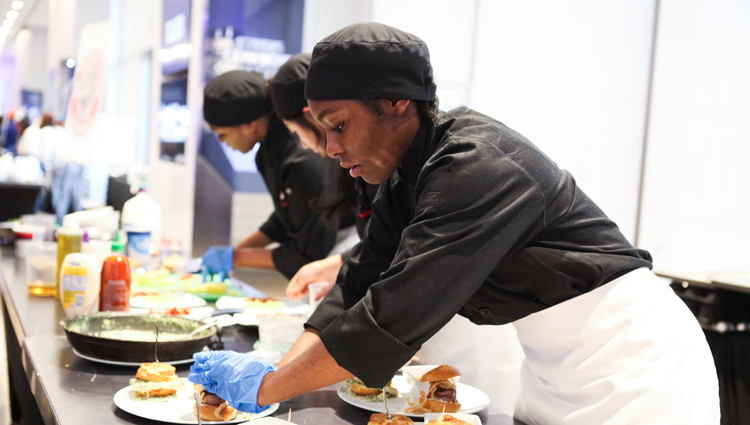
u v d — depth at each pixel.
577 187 1.20
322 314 1.36
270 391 1.07
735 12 3.70
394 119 1.09
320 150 2.02
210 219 4.94
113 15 9.43
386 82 1.03
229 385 1.08
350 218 2.34
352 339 1.00
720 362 2.88
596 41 3.65
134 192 3.77
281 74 1.94
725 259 3.82
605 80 3.67
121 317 1.59
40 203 5.24
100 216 2.93
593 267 1.15
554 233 1.14
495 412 1.33
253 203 5.02
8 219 5.09
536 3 3.61
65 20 9.72
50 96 10.88
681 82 3.69
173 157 5.56
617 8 3.65
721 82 3.74
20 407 2.21
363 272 1.39
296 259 2.44
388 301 0.98
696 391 1.17
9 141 11.09
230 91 2.38
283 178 2.40
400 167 1.18
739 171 3.80
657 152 3.70
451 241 0.97
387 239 1.37
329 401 1.30
